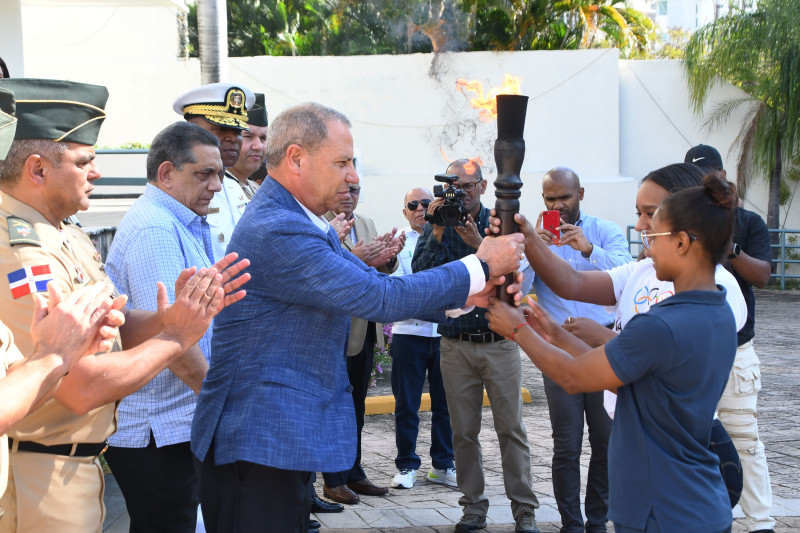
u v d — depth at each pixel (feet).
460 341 15.99
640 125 60.44
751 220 15.52
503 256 9.61
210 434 9.25
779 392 28.07
